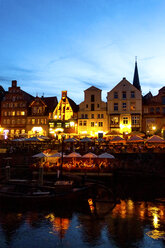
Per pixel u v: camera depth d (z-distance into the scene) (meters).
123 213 19.30
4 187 24.16
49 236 14.62
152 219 17.89
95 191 24.58
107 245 13.55
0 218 17.61
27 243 13.69
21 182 25.45
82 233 15.15
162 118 57.25
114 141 39.47
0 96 73.69
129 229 15.87
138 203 22.55
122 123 58.47
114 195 24.17
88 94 61.78
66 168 32.50
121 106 59.38
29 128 64.88
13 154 35.72
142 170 32.59
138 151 35.03
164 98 58.53
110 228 16.02
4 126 66.50
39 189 23.39
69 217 18.12
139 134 43.19
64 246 13.38
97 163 35.12
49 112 64.19
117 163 34.16
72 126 57.31
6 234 14.84
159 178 27.94
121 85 60.31
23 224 16.48
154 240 14.21
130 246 13.47
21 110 66.25
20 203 20.36
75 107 67.94
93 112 60.66
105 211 19.83
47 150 39.56
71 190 21.78
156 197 24.92
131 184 28.78
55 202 20.69
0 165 34.31
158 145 37.94
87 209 20.28
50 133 62.69
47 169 32.97
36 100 65.94
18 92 67.44
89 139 40.22
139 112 58.34
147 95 65.94
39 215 18.41
